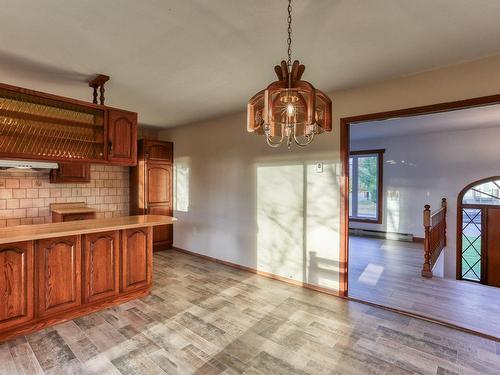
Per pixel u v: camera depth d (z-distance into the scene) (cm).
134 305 296
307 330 249
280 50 227
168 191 535
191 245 509
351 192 706
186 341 230
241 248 426
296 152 358
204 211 482
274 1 165
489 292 335
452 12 175
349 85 301
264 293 332
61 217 413
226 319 268
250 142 412
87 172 455
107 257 287
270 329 250
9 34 201
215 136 462
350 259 480
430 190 593
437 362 205
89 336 236
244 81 295
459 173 561
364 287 351
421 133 592
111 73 273
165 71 268
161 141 523
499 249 518
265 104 145
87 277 272
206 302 306
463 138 556
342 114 316
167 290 339
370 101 296
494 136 527
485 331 246
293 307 294
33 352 214
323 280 335
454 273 561
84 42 213
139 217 346
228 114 437
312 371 196
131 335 238
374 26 191
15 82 294
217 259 462
